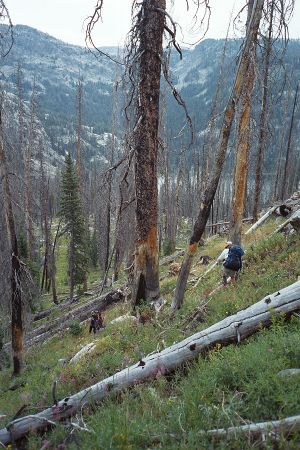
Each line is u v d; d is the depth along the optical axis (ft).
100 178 34.37
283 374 13.34
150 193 35.12
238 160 41.68
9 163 43.68
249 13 30.99
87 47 31.96
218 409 12.85
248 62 26.08
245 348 17.02
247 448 10.66
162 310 35.17
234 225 43.78
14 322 43.93
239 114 36.60
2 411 24.93
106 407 17.07
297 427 10.74
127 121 34.32
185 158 119.14
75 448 13.08
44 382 30.25
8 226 42.65
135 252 36.99
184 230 191.62
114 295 69.51
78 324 62.69
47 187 135.54
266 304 19.43
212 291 36.58
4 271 43.78
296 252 32.86
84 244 117.60
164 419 14.01
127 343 29.04
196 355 19.22
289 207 59.36
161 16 31.30
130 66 31.81
